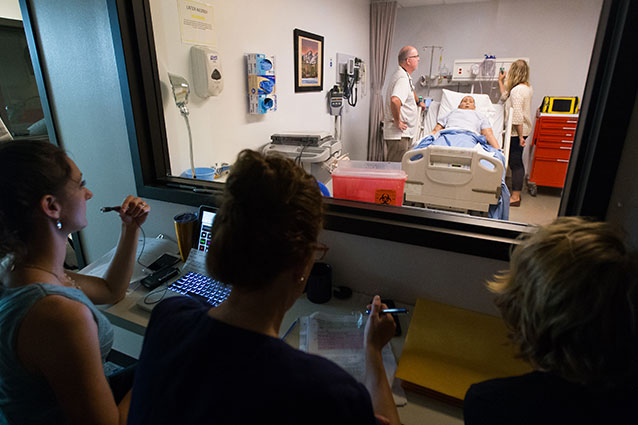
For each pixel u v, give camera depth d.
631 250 0.50
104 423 0.71
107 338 0.85
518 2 4.36
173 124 1.93
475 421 0.57
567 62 4.38
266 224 0.46
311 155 2.54
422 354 0.93
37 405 0.73
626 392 0.48
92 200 1.81
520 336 0.56
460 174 2.13
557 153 3.93
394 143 3.93
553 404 0.50
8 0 2.82
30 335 0.67
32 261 0.76
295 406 0.41
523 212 3.69
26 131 3.04
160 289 1.26
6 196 0.71
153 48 1.54
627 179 0.86
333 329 1.05
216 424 0.41
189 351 0.47
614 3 0.81
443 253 1.13
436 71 4.92
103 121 1.61
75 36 1.52
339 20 3.88
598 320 0.46
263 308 0.50
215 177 2.08
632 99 0.81
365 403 0.45
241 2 2.45
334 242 1.28
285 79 3.09
